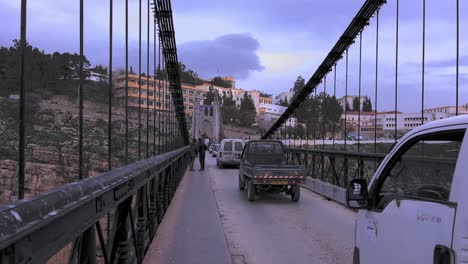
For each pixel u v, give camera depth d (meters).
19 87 2.88
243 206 11.48
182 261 6.23
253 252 6.79
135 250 5.54
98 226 3.55
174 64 16.39
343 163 12.43
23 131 2.81
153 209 7.74
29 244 2.15
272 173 12.09
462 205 2.24
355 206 3.51
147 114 7.73
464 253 2.14
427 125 2.89
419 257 2.54
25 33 2.91
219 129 92.12
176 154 13.83
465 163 2.31
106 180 3.52
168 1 12.57
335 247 7.13
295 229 8.56
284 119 34.34
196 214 10.16
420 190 2.88
